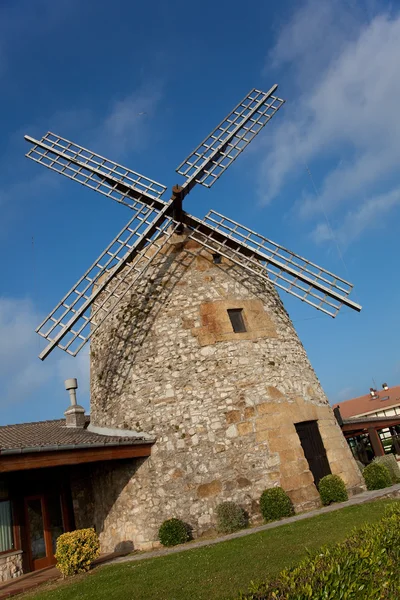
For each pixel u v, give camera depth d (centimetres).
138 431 1374
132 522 1309
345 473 1416
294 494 1279
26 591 980
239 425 1336
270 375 1429
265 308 1566
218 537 1161
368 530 571
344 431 2269
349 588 395
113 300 1595
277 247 1569
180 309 1496
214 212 1612
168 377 1411
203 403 1363
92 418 1566
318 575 422
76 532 1084
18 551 1218
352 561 442
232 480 1280
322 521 1034
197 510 1253
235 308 1514
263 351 1468
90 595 802
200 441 1323
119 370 1492
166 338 1464
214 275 1555
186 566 873
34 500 1343
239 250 1603
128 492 1345
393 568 450
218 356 1422
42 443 1130
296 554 796
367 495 1312
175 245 1606
